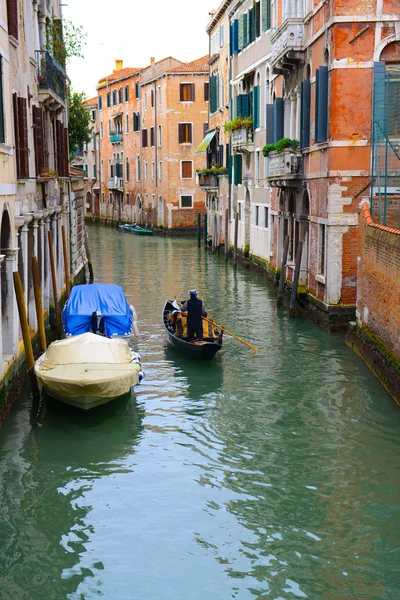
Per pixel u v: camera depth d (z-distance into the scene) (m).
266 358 15.72
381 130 15.38
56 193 21.81
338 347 16.50
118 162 66.38
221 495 9.45
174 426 11.84
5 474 10.08
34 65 17.67
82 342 13.10
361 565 7.89
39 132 17.16
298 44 20.23
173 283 27.69
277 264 24.98
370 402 12.77
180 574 7.76
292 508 9.10
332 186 17.34
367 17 16.70
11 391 12.55
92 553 8.15
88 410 12.23
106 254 39.41
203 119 51.47
